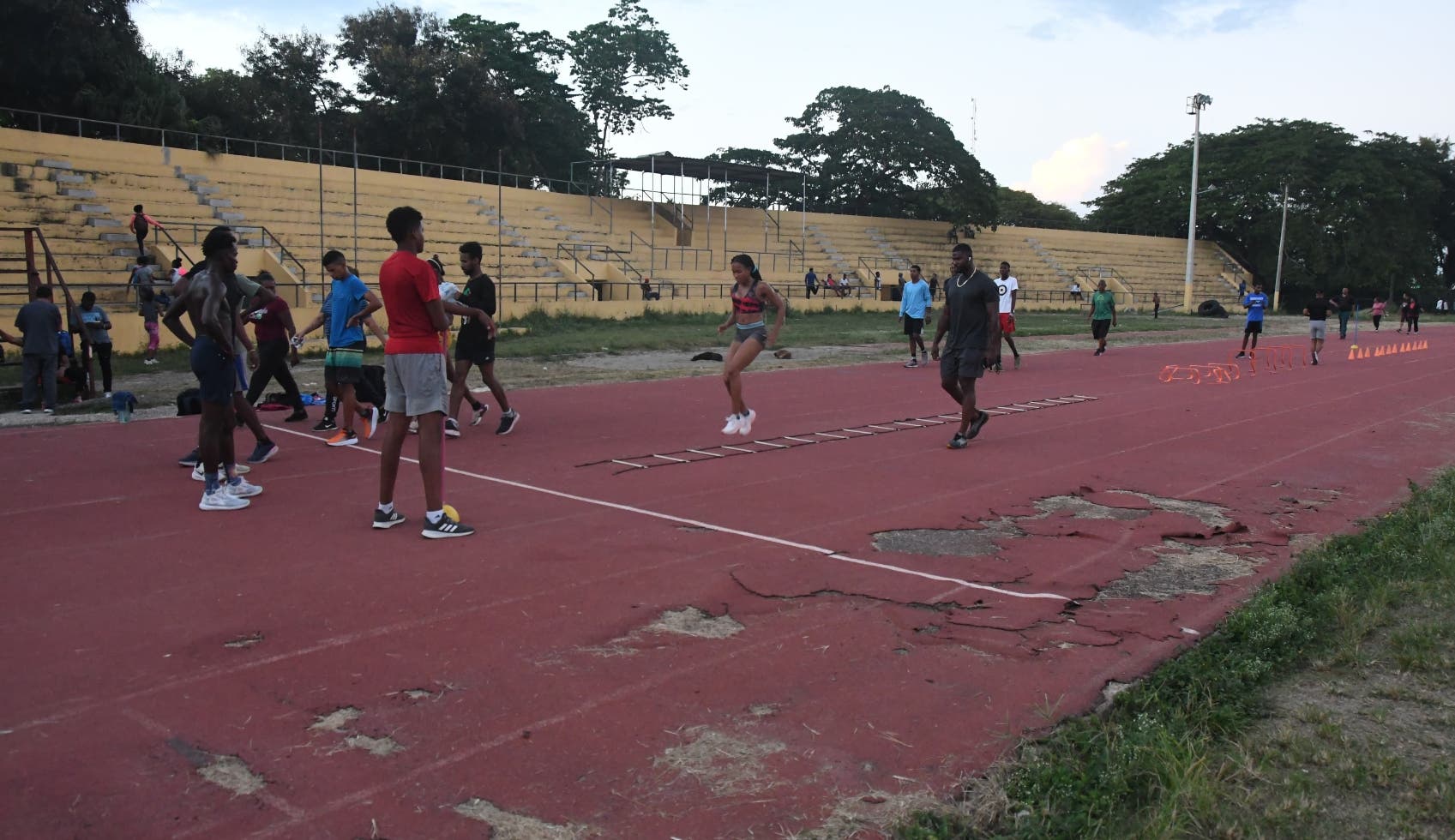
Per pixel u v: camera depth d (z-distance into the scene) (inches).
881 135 2116.1
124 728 143.8
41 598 198.1
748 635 183.5
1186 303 2066.9
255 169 1216.8
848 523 268.7
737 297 373.4
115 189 1050.1
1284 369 792.9
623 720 148.1
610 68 2246.6
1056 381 658.8
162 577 212.7
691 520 267.7
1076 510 290.0
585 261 1438.2
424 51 1752.0
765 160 2192.4
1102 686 163.0
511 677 162.9
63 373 502.9
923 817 122.1
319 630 182.5
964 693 159.5
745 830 120.1
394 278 239.0
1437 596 204.5
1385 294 2711.6
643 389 577.0
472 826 120.0
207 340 266.5
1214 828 122.6
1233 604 204.8
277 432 398.0
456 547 238.2
